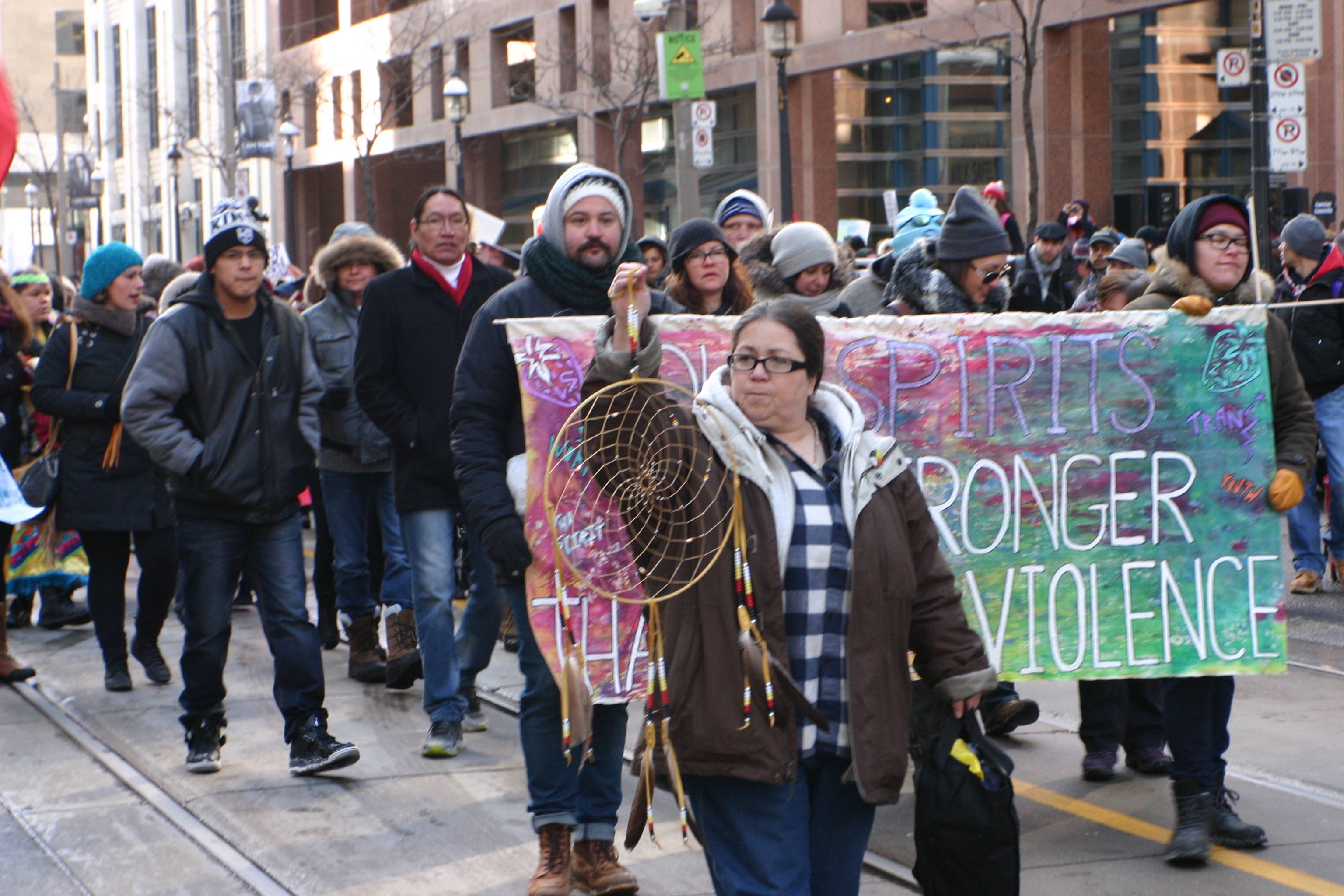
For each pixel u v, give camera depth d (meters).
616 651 5.42
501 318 5.65
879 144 31.83
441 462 7.24
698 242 7.51
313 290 10.15
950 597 4.32
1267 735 7.54
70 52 103.12
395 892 5.59
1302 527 11.20
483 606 7.57
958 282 6.91
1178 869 5.79
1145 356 6.02
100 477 8.82
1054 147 27.55
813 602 4.14
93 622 9.63
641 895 5.60
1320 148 24.48
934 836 4.24
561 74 42.53
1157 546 6.02
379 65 50.62
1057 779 6.99
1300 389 6.21
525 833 6.25
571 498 5.42
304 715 6.99
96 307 8.83
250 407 6.91
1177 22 26.58
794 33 26.39
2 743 7.78
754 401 4.21
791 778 4.04
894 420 5.94
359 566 9.23
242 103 41.03
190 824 6.38
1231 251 6.09
